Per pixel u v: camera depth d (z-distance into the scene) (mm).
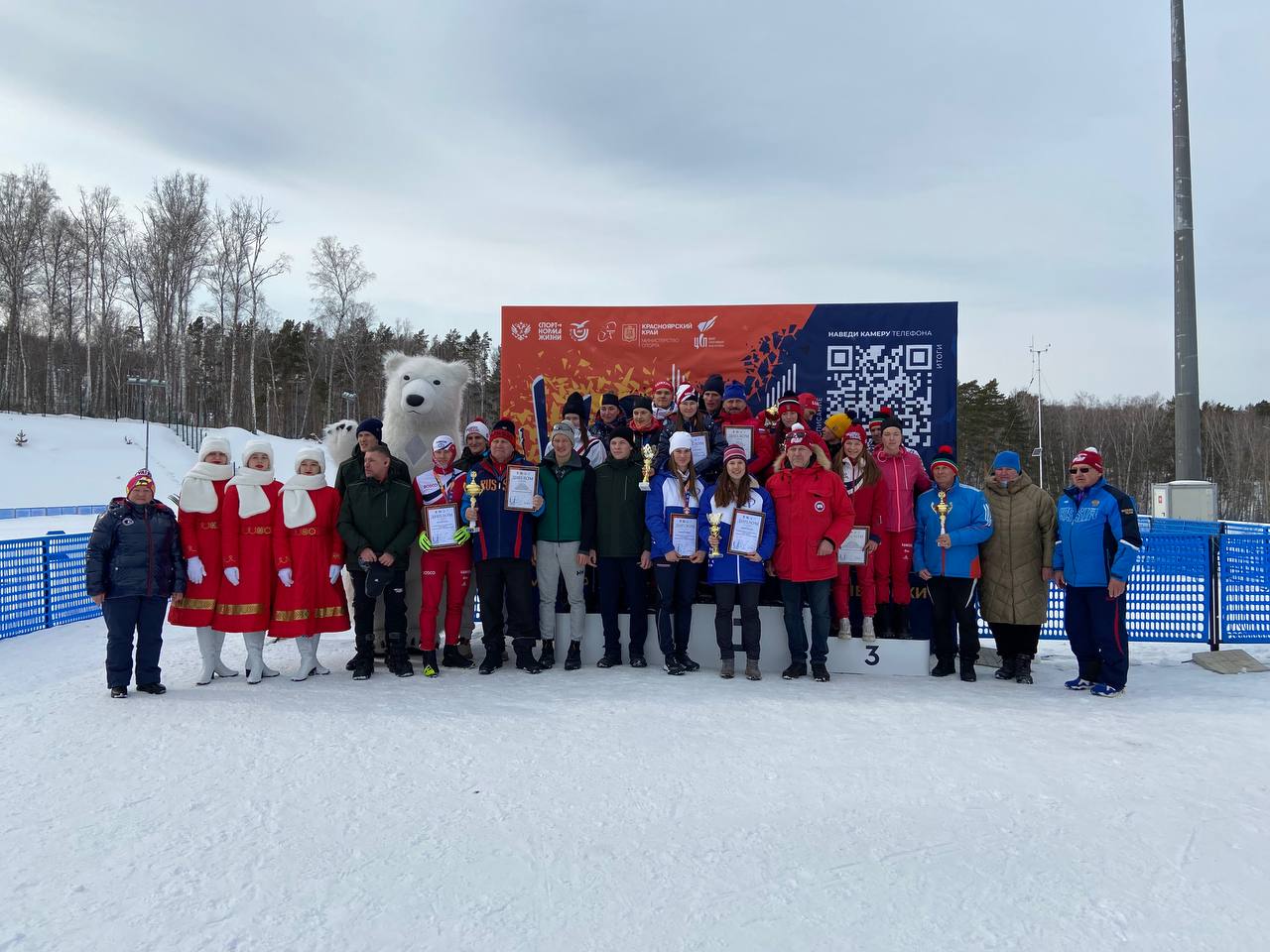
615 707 5348
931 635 7270
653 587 7324
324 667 6738
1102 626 5965
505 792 3844
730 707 5359
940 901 2838
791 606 6367
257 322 63500
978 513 6387
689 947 2557
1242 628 7613
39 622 8898
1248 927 2674
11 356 63844
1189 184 12883
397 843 3309
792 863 3133
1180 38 12859
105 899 2855
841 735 4738
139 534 5887
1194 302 12836
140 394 68438
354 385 62594
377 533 6391
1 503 35312
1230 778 4031
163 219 64188
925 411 7652
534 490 6504
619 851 3232
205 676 6316
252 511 6281
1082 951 2533
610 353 8109
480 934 2633
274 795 3822
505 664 6883
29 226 64688
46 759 4379
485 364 66125
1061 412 62469
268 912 2770
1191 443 12797
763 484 6902
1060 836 3369
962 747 4523
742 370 7949
